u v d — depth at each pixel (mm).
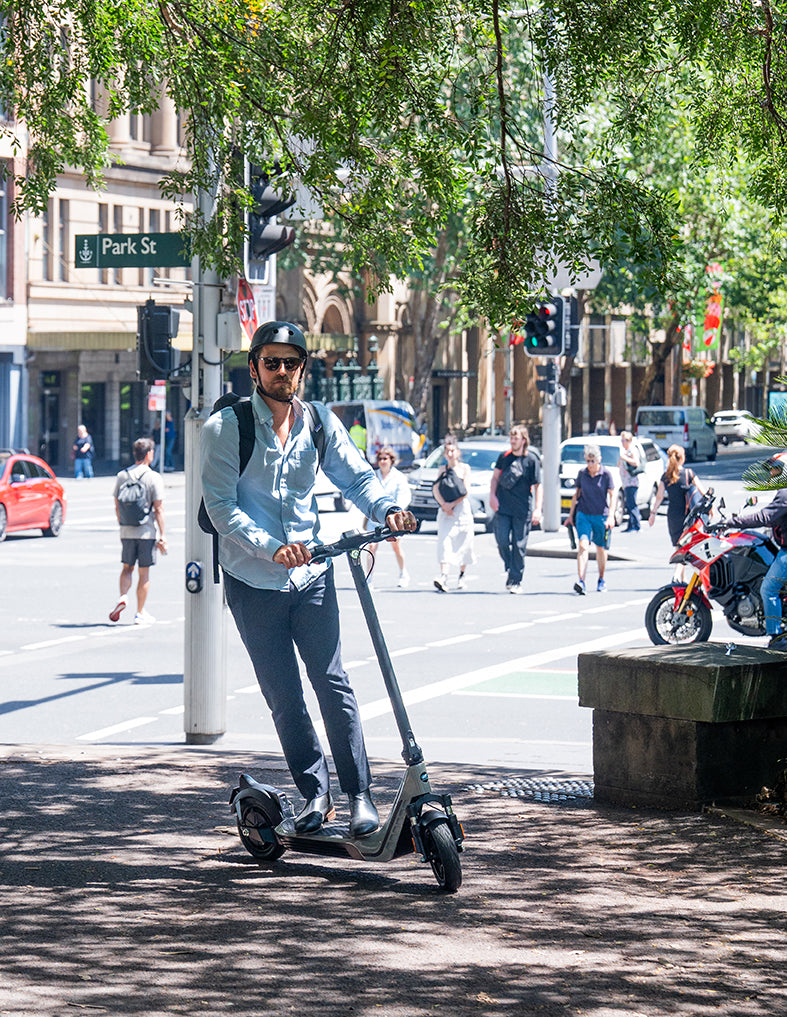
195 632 12148
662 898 7137
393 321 73812
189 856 7793
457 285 11805
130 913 6762
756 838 8281
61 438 59938
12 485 33062
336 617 7617
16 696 14914
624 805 9164
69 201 57031
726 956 6316
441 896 7117
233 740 12438
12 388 55531
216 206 11812
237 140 11898
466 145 11672
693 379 106812
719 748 8961
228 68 12000
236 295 11891
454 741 12523
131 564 19969
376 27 11500
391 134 11922
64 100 13633
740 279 68000
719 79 12625
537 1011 5652
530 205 11531
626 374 95062
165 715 13938
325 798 7652
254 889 7184
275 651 7559
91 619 20766
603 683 9227
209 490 7430
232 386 67750
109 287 59312
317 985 5867
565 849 8047
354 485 7574
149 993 5734
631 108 12344
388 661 7344
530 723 13414
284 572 7465
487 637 18938
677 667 8883
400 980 5949
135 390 62906
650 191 11648
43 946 6270
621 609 21859
